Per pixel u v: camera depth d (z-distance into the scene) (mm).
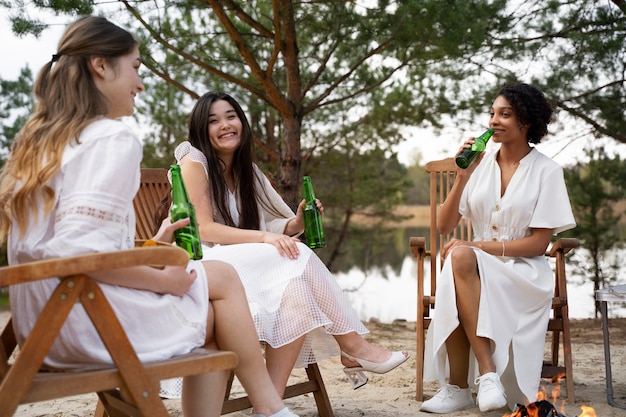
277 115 9430
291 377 3939
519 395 3182
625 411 3168
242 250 2691
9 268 1562
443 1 6117
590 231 7676
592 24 6805
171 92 9234
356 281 13391
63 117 1819
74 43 1890
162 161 9484
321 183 10859
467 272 3072
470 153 3340
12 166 1857
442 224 3506
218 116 3029
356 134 9953
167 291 1912
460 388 3182
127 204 1795
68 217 1714
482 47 6922
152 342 1830
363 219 11516
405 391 3592
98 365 1775
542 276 3258
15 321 1870
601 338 5543
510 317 3109
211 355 1794
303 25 7129
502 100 3352
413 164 11438
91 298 1662
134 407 1849
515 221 3312
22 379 1574
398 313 8898
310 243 3102
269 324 2588
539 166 3355
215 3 5984
